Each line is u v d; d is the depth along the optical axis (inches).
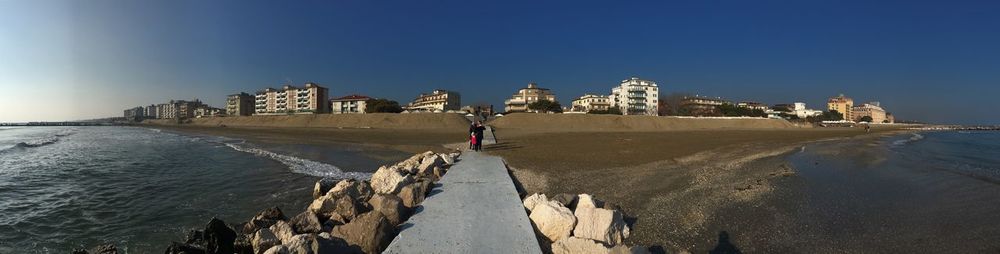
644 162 749.3
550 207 308.2
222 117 5349.4
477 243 264.2
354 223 281.9
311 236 260.7
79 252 330.3
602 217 296.0
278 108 6451.8
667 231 321.4
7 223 454.6
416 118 3420.3
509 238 273.4
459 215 327.6
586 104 5649.6
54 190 632.4
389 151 1161.4
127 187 648.4
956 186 514.3
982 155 1058.1
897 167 697.0
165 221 457.1
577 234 287.9
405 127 3216.0
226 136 2199.8
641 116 3452.3
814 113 6978.4
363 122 3486.7
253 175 741.3
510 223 305.7
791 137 1793.8
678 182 529.3
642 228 328.5
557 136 1787.6
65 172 820.6
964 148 1330.0
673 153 928.3
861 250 285.6
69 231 428.1
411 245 261.1
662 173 610.9
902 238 309.6
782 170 624.4
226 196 570.6
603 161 762.2
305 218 337.4
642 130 2896.2
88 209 510.3
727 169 649.6
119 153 1227.9
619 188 494.6
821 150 1027.3
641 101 5457.7
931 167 707.4
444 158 693.3
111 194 595.8
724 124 3587.6
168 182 685.9
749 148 1086.4
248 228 360.5
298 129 3093.0
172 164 926.4
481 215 327.3
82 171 832.3
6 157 1143.0
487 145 1176.2
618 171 634.2
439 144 1398.9
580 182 539.2
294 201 537.0
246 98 7426.2
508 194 404.8
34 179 738.8
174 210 500.4
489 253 247.8
